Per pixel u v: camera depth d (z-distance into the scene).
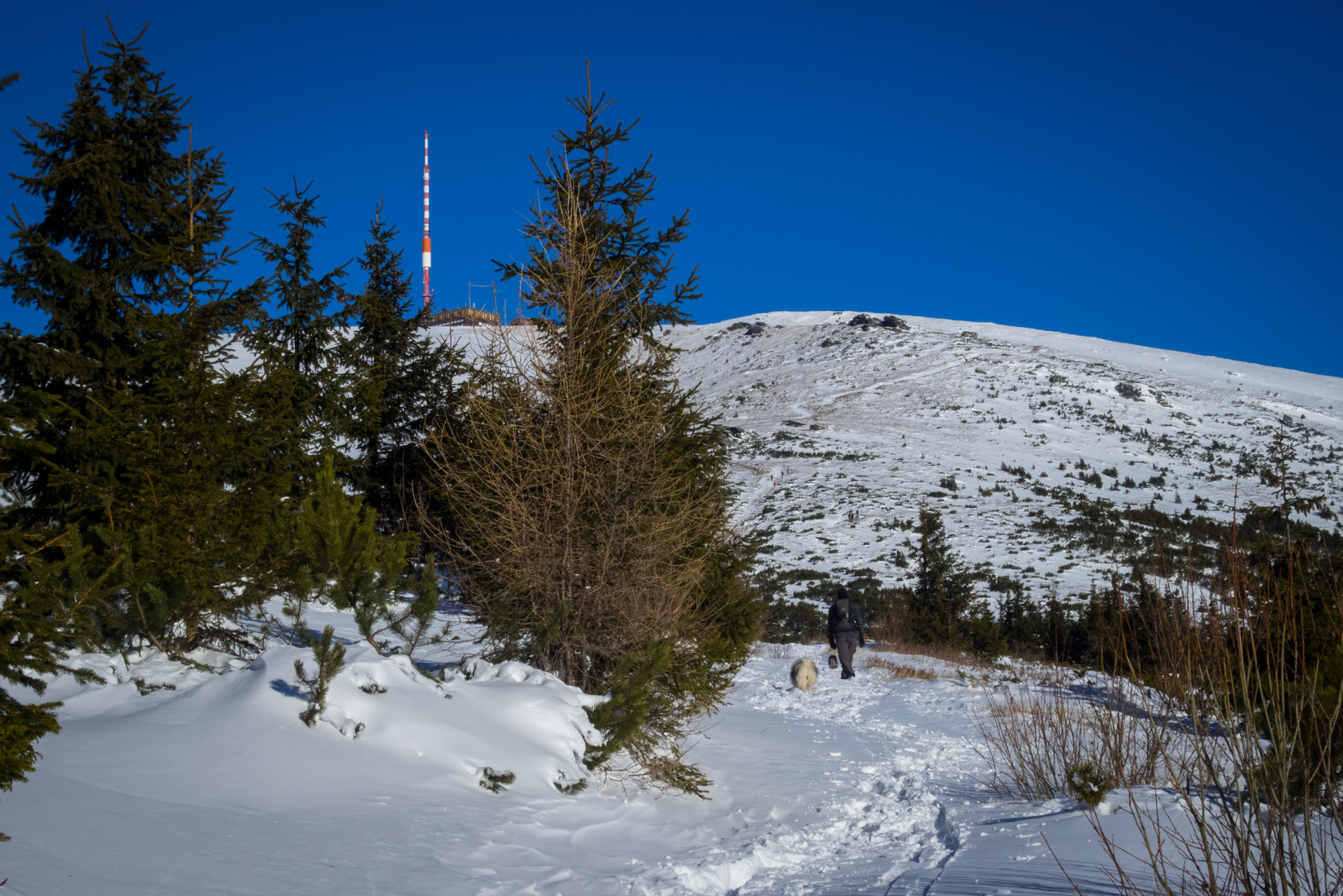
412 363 16.14
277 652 6.32
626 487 7.57
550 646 7.48
